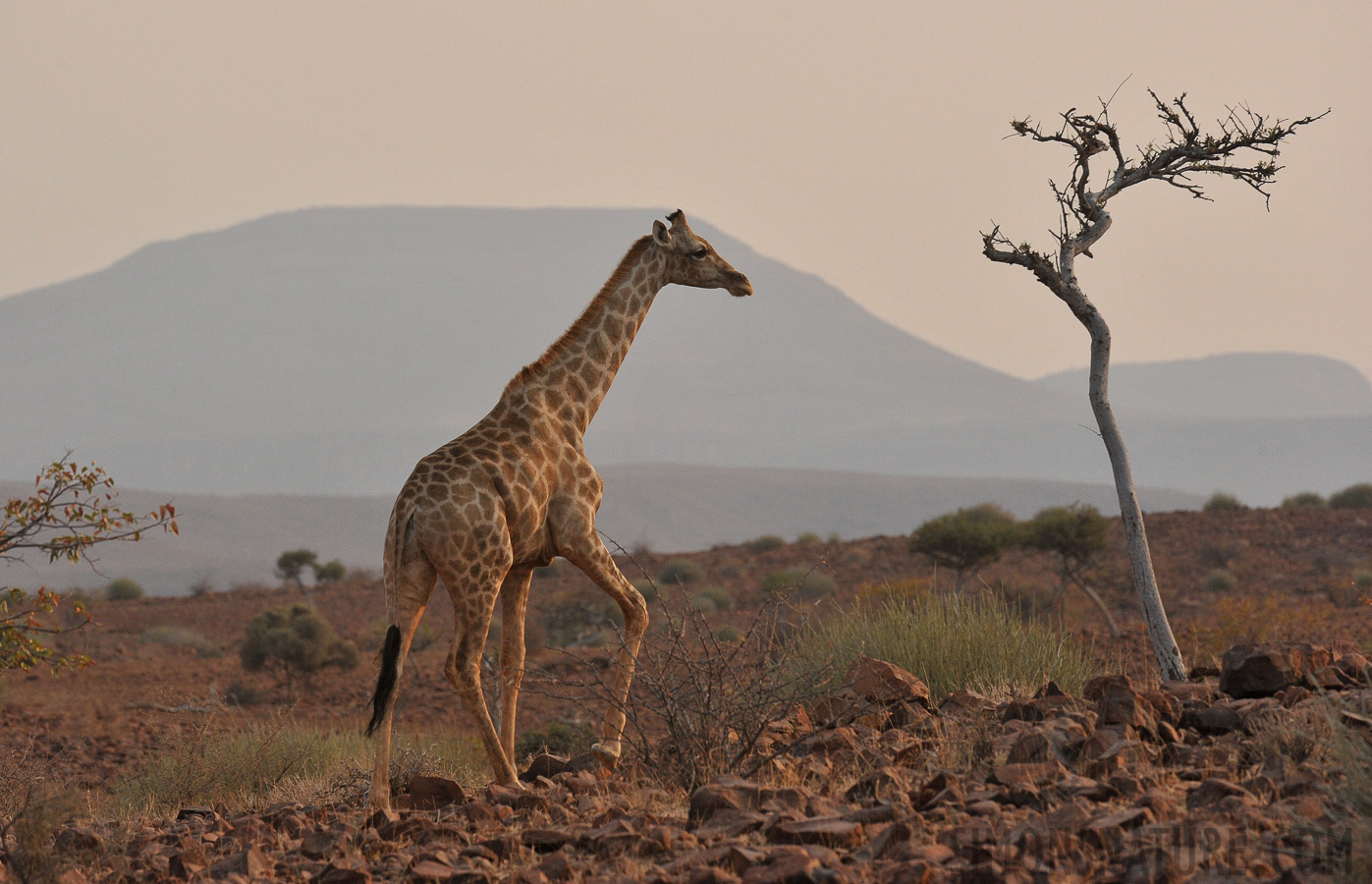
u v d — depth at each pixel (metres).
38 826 6.02
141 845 6.86
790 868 4.38
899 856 4.66
